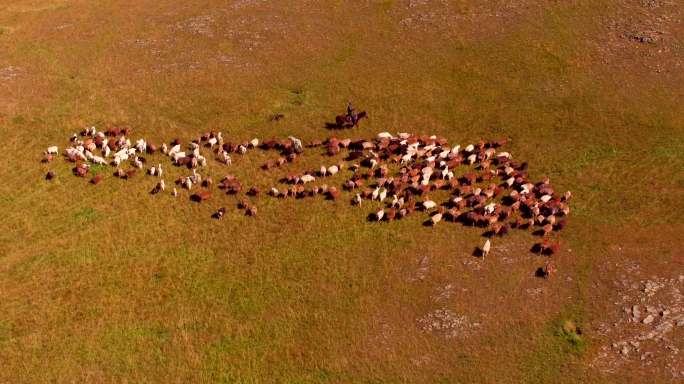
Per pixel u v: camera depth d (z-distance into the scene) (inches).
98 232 1875.0
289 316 1624.0
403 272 1720.0
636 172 1985.7
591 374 1443.2
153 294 1691.7
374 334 1568.7
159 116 2338.8
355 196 1967.3
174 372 1502.2
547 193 1903.3
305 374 1491.1
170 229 1886.1
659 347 1473.9
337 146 2146.9
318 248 1807.3
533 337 1531.7
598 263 1692.9
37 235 1868.8
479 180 1985.7
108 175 2071.9
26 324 1614.2
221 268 1763.0
